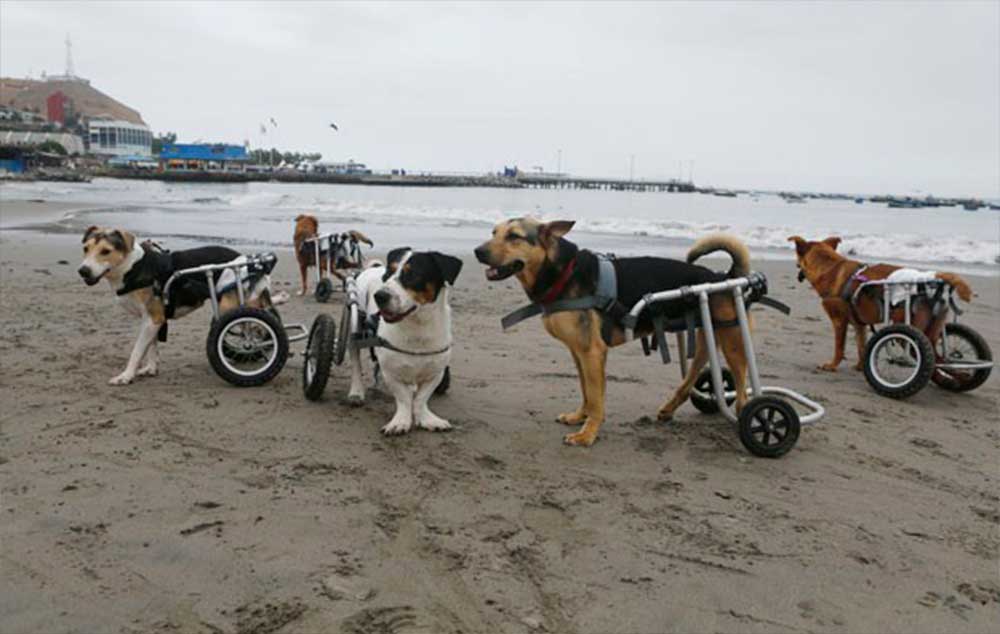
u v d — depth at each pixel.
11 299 9.83
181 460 4.60
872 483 4.61
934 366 6.25
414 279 4.84
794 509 4.19
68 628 2.90
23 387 6.02
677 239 21.06
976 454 5.20
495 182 121.06
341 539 3.66
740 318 5.06
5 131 168.75
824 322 9.84
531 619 3.05
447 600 3.17
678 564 3.54
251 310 6.16
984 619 3.17
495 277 4.99
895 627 3.10
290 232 20.86
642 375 7.02
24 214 25.75
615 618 3.09
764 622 3.10
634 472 4.66
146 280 6.11
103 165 127.81
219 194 51.69
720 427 5.59
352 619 3.01
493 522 3.91
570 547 3.67
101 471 4.39
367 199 49.00
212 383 6.32
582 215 35.59
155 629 2.91
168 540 3.59
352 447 4.93
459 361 7.37
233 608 3.06
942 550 3.77
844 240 20.88
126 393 5.95
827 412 6.05
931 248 19.36
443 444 5.05
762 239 22.19
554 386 6.54
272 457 4.70
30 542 3.54
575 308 5.03
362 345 5.35
